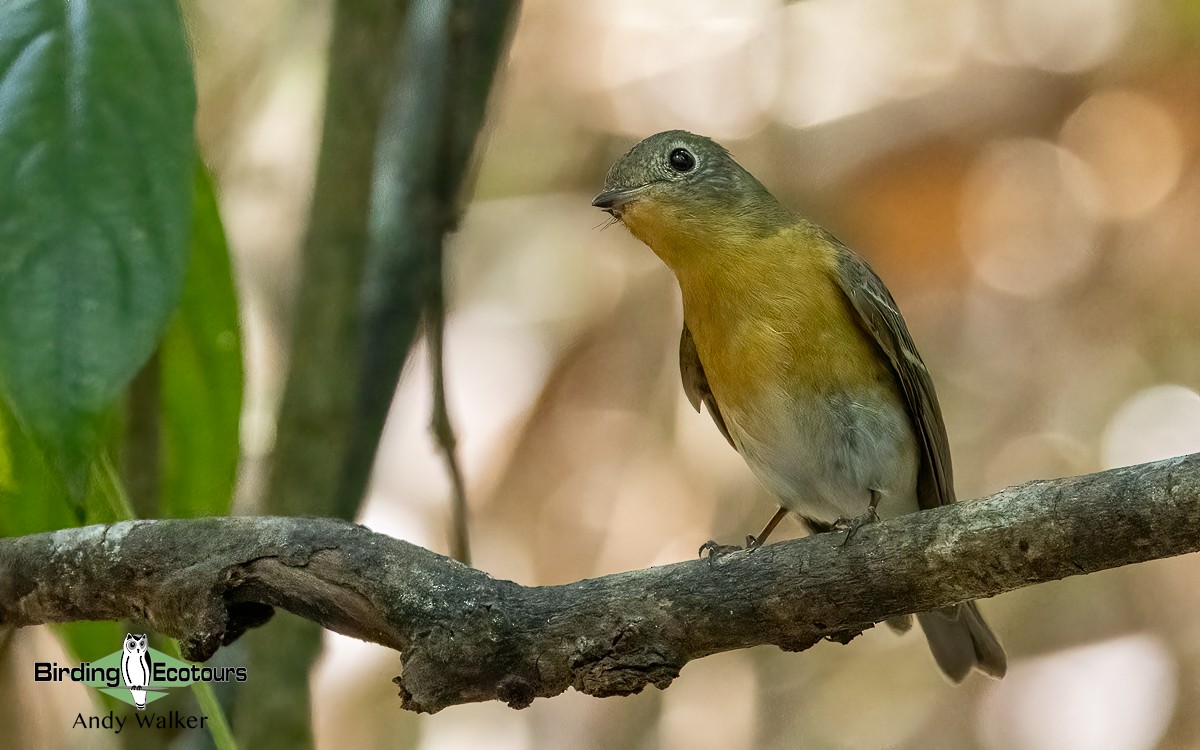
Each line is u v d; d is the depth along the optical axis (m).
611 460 14.13
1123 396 14.12
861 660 14.08
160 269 3.81
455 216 7.39
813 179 14.72
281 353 11.03
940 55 14.79
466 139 7.45
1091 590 14.01
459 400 13.97
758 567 5.69
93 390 3.68
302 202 11.23
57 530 5.97
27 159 3.85
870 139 14.66
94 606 5.71
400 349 7.17
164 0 4.01
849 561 5.60
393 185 7.38
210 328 5.57
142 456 5.86
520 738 13.49
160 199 3.86
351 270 6.89
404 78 7.46
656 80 14.97
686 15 15.05
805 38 14.88
